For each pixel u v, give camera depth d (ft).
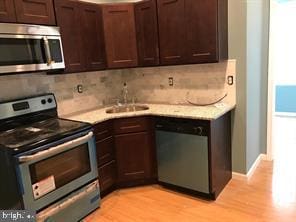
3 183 6.22
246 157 9.10
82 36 8.60
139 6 9.19
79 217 7.33
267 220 7.14
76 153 7.13
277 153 11.75
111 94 11.16
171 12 8.52
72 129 7.01
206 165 7.90
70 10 8.13
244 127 8.87
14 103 7.53
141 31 9.37
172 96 10.30
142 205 8.27
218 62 8.31
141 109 10.11
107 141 8.70
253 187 8.86
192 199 8.43
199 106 9.23
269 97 10.32
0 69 6.30
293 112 18.26
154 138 9.03
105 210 8.09
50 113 8.46
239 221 7.19
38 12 7.23
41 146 6.20
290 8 16.72
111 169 8.96
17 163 5.74
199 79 9.50
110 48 9.52
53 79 8.84
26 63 6.84
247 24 8.17
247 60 8.43
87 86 10.09
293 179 9.27
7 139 6.38
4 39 6.34
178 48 8.65
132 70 11.15
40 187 6.25
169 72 10.18
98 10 9.09
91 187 7.63
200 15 7.98
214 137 7.86
